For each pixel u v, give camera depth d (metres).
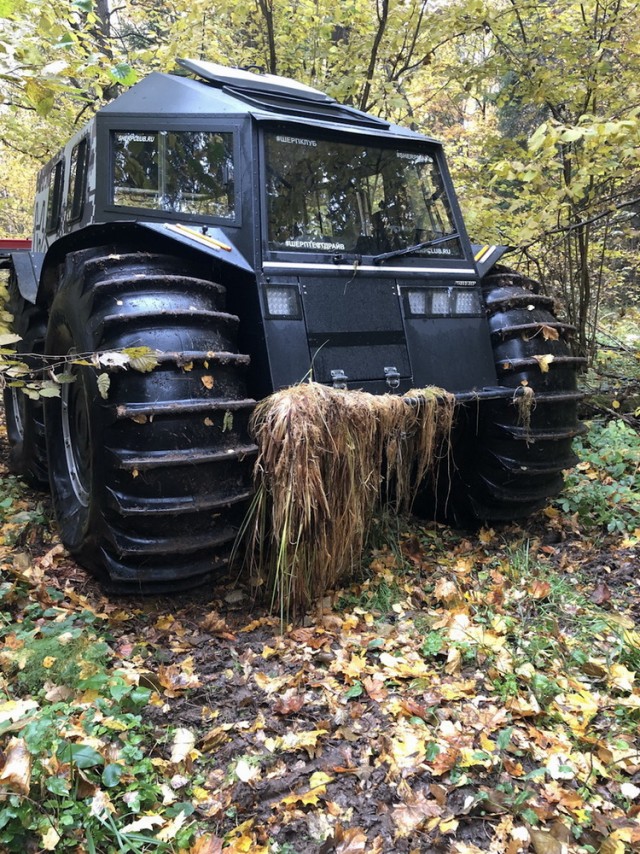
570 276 6.34
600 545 3.78
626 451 4.73
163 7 7.65
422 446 3.18
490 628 2.96
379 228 3.43
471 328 3.57
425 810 2.02
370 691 2.54
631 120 4.33
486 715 2.42
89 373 2.76
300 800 2.04
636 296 8.77
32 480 4.30
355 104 7.04
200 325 2.74
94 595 3.04
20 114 7.27
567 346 3.78
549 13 5.89
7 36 2.80
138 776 2.04
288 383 2.92
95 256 3.03
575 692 2.57
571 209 5.92
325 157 3.30
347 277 3.18
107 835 1.84
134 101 3.61
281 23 6.95
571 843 1.95
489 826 2.01
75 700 2.26
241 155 3.05
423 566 3.55
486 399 3.58
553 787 2.13
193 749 2.19
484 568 3.56
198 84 3.50
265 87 3.67
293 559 2.84
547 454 3.66
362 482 2.95
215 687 2.52
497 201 5.81
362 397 2.92
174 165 3.33
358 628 2.98
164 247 3.08
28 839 1.76
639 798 2.11
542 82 5.76
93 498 2.81
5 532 3.55
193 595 3.07
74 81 5.66
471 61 6.73
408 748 2.24
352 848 1.86
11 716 2.07
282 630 2.86
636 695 2.53
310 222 3.17
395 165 3.57
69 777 1.90
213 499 2.68
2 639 2.59
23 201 13.92
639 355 6.09
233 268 2.96
